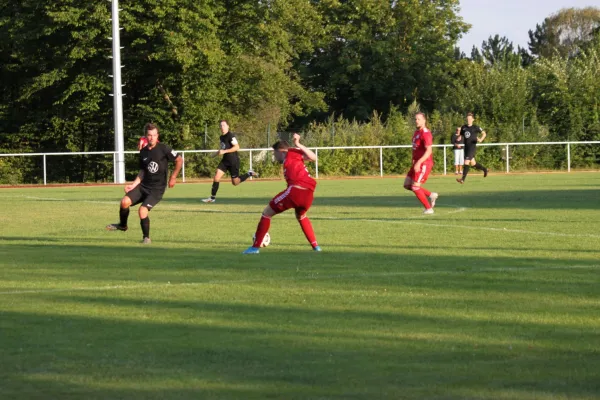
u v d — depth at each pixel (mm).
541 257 13250
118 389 6266
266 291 10320
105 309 9273
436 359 7074
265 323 8492
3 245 15617
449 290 10312
